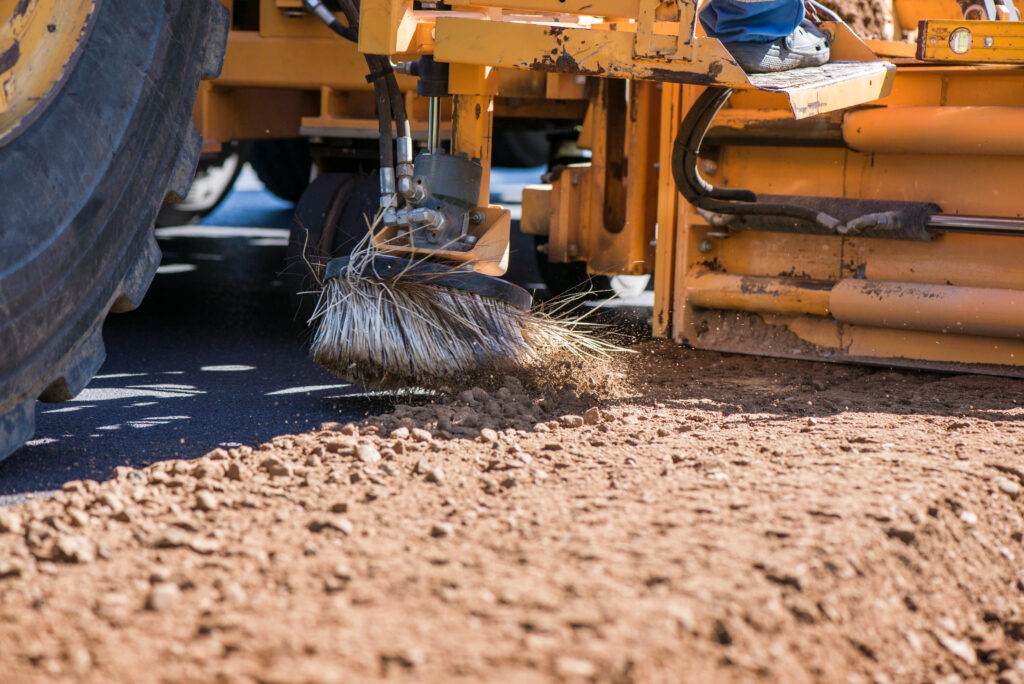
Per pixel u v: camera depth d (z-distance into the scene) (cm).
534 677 302
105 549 382
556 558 375
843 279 786
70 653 315
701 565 368
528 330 658
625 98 899
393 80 642
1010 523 471
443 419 566
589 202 882
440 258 629
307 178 1520
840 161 783
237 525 414
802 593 360
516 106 935
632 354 809
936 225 732
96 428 594
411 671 303
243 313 1003
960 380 736
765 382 730
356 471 480
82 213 505
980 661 393
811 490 454
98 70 529
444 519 421
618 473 482
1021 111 701
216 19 609
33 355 478
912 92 761
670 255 852
